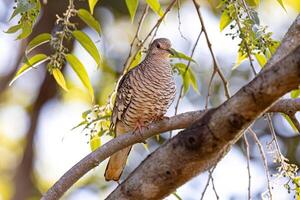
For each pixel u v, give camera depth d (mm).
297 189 8586
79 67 9133
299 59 5586
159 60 10461
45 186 20969
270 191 8453
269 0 16969
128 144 8414
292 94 9336
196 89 10312
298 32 7465
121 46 19141
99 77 19062
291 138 19172
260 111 5840
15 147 21422
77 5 18375
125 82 10461
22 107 21578
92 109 9727
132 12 9625
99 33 9016
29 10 8430
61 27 10062
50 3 19250
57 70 9203
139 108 10367
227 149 6770
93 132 9672
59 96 20672
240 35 8594
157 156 6207
